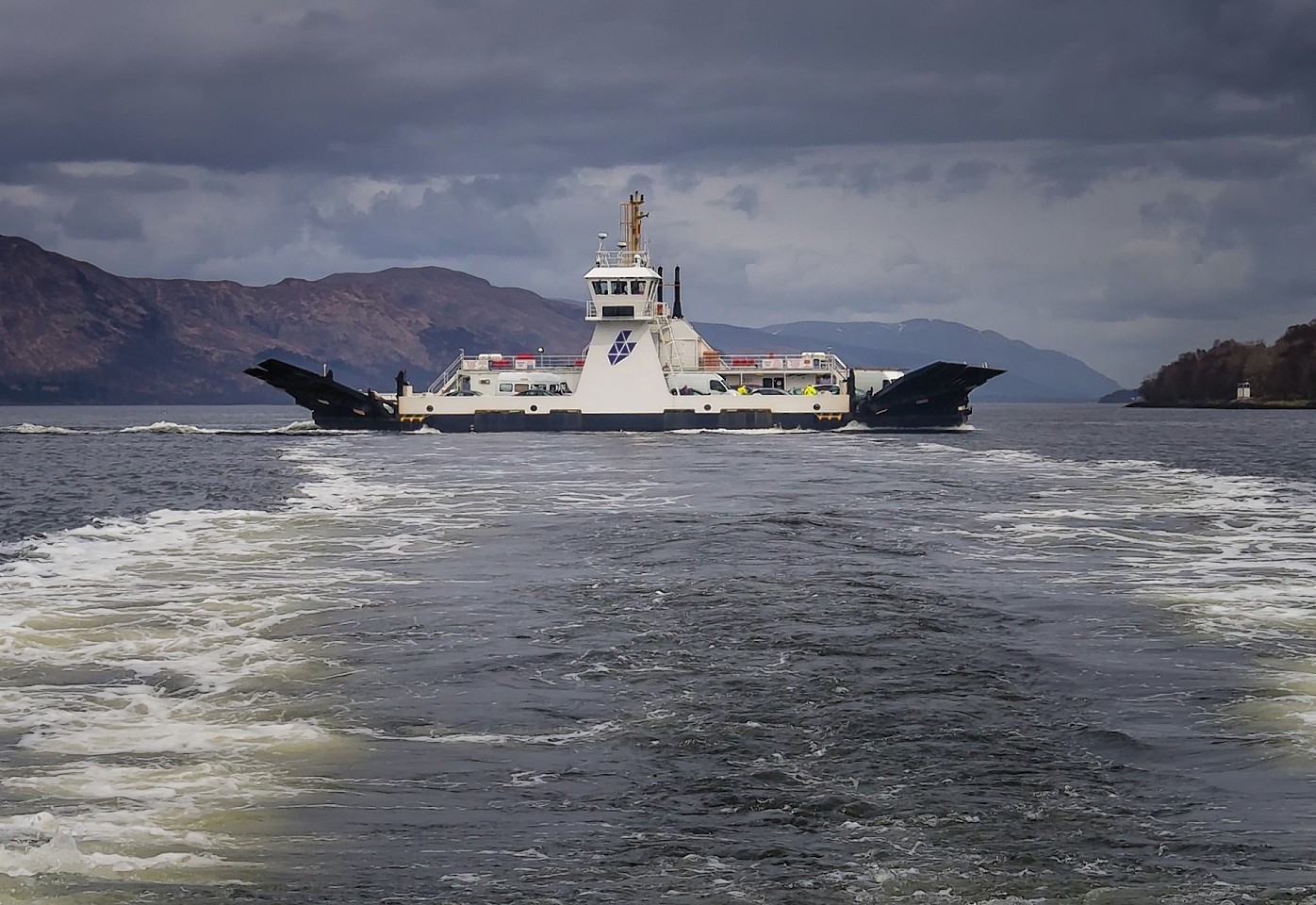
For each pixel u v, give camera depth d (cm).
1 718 2408
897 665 2848
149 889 1694
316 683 2709
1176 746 2269
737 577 4012
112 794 2017
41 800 1984
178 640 3095
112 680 2712
